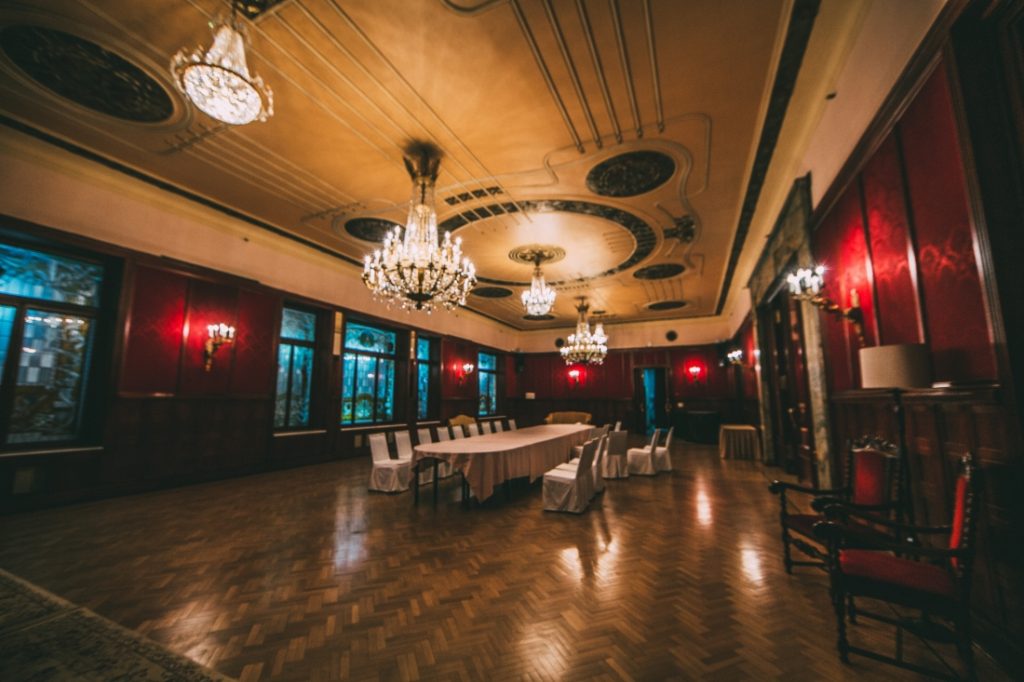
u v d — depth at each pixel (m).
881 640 2.32
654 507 5.22
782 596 2.84
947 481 2.43
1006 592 1.95
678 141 4.66
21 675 1.83
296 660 2.16
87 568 3.27
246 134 4.70
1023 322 1.84
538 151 4.86
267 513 4.86
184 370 6.15
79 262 5.40
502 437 7.06
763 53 3.51
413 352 11.04
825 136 3.94
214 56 2.70
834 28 3.22
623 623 2.52
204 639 2.34
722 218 6.60
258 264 7.29
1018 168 1.89
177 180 5.68
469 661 2.16
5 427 4.77
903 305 2.79
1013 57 1.90
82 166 5.18
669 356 14.70
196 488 6.04
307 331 8.48
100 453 5.29
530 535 4.15
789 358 6.61
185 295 6.23
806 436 5.87
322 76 3.83
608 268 9.09
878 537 2.13
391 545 3.86
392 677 2.04
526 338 16.88
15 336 4.87
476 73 3.77
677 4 3.09
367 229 7.26
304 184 5.74
